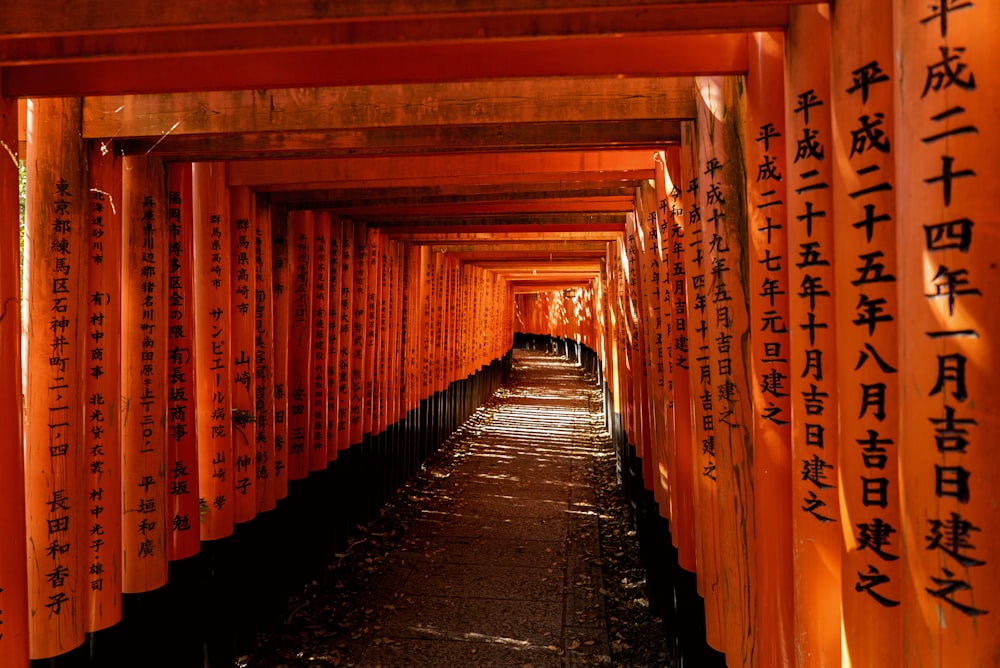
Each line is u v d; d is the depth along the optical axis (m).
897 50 1.44
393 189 5.13
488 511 7.71
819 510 1.85
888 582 1.62
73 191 3.04
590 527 7.13
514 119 2.94
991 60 1.30
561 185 5.13
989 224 1.31
